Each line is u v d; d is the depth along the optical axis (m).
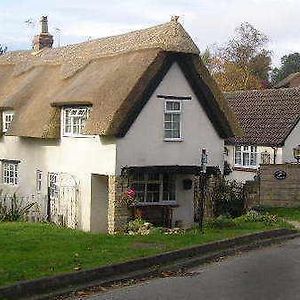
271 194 26.78
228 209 25.94
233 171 37.34
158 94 22.75
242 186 26.80
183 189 24.52
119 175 21.94
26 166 26.98
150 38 23.47
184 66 23.30
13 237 16.55
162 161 23.03
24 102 27.02
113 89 22.28
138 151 22.36
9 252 14.20
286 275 13.66
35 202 26.27
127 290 12.12
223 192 26.03
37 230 18.58
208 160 24.36
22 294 11.24
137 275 13.28
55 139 24.94
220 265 14.74
